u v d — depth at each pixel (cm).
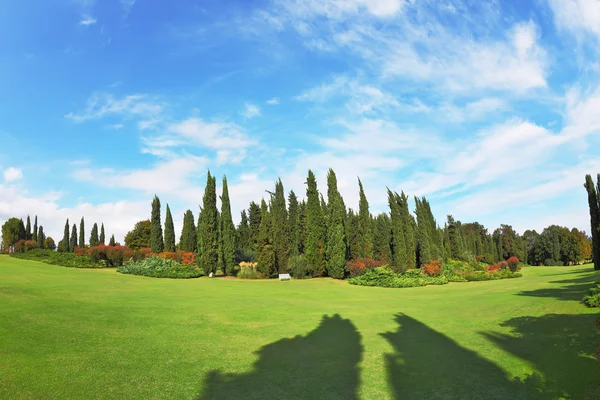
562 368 803
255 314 1441
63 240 6456
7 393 618
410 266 3819
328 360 911
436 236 4906
